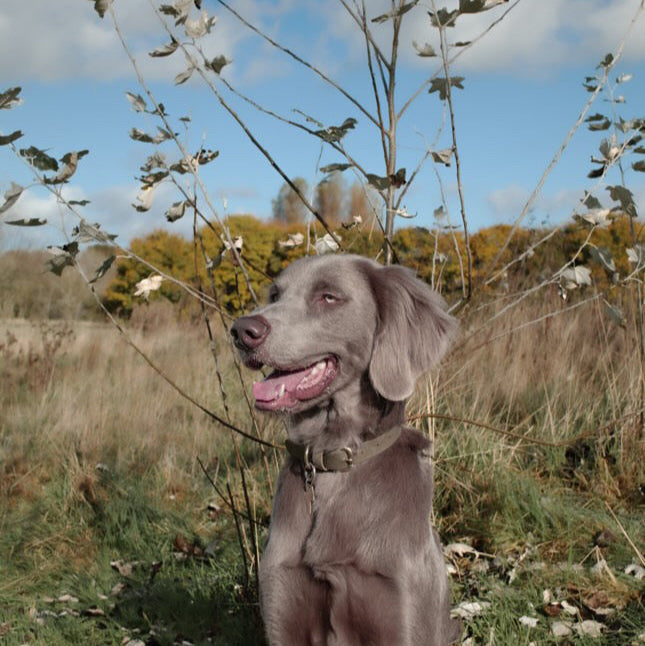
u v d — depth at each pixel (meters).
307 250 1.50
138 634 1.50
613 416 2.25
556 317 3.05
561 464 2.18
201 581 1.66
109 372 3.81
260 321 1.17
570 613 1.49
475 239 4.25
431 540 1.21
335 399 1.21
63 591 1.69
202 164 1.42
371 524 1.15
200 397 3.18
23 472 2.38
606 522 1.82
